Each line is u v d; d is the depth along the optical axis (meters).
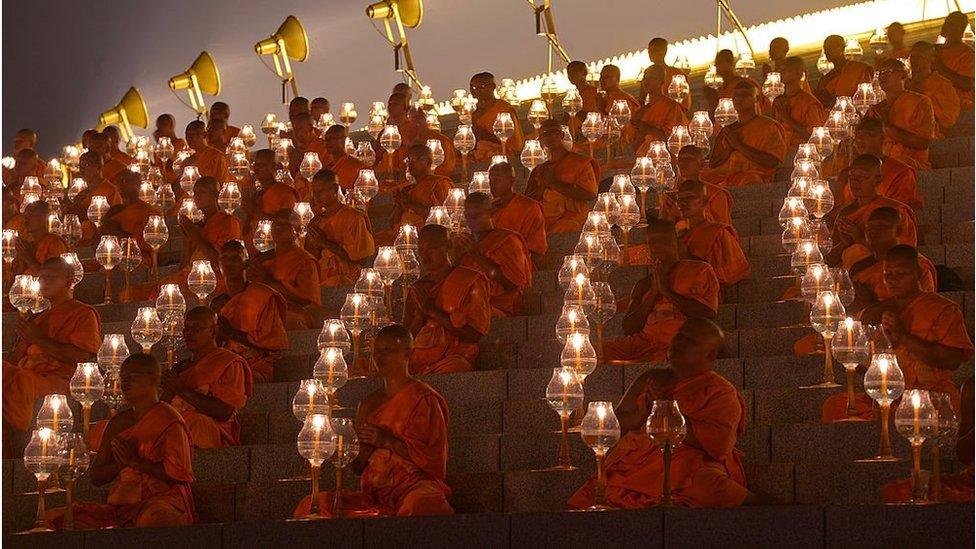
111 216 35.50
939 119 33.91
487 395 23.36
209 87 52.94
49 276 26.80
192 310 23.89
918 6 41.75
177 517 21.25
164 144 43.56
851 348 20.48
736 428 19.53
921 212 28.25
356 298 24.97
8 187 40.97
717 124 35.34
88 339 26.78
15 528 22.27
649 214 28.83
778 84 39.09
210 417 23.62
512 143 38.50
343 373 22.64
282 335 26.48
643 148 36.19
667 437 18.28
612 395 22.84
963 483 18.39
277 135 44.25
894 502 17.81
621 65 46.66
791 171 33.16
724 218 29.20
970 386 18.62
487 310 25.28
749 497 18.91
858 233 26.05
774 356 23.19
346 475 21.77
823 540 16.27
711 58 45.00
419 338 25.53
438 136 37.31
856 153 29.67
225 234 32.41
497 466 21.64
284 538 18.36
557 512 17.28
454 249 27.11
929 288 22.95
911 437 17.69
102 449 21.69
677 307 24.45
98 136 41.72
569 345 21.06
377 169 38.78
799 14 43.75
